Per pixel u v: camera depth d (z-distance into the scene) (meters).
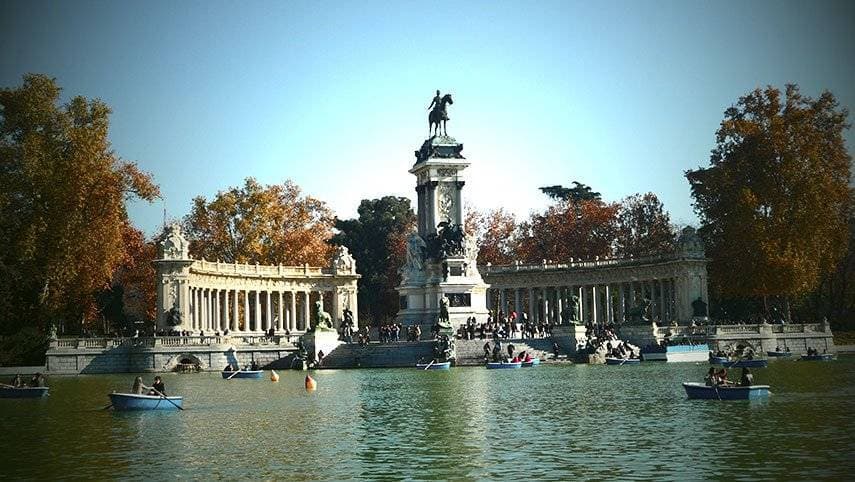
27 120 130.38
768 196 149.75
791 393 77.69
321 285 173.38
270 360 136.62
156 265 144.50
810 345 148.50
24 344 130.75
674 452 49.84
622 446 52.03
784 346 146.50
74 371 127.69
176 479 45.09
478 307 153.12
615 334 145.62
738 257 150.25
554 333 140.12
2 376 120.50
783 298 157.88
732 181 152.75
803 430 56.28
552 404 73.19
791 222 148.25
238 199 179.38
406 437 56.94
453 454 50.72
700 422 60.62
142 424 64.44
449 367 126.44
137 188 145.25
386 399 80.19
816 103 149.12
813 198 145.88
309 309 192.50
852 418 61.09
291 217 188.12
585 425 60.50
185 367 130.88
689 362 129.38
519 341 136.12
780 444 51.53
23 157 127.56
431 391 87.19
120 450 53.28
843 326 175.00
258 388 95.25
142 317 183.12
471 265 154.00
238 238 178.62
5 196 125.31
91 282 134.12
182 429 61.62
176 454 51.75
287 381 106.25
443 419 65.25
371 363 133.25
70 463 49.53
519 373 110.88
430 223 155.75
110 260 135.00
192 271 147.62
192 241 179.00
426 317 152.88
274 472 46.53
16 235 128.38
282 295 171.88
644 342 143.38
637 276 168.12
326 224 195.00
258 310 166.38
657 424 60.16
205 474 46.19
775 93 152.25
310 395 85.56
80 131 131.75
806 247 147.38
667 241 192.75
